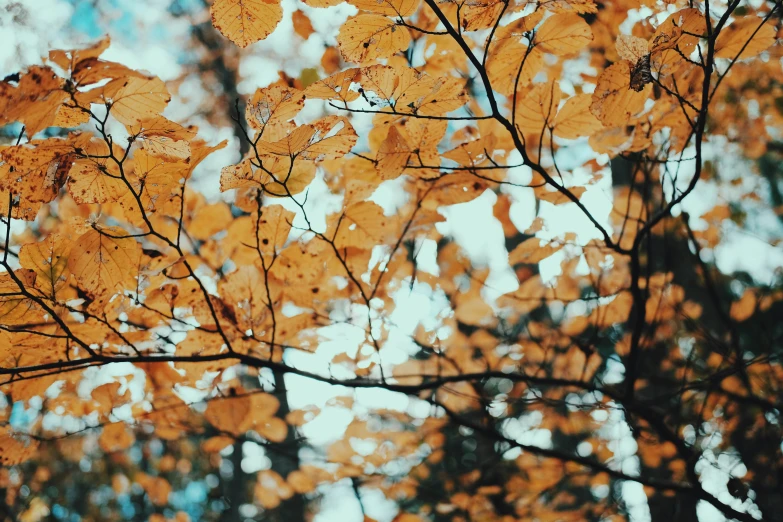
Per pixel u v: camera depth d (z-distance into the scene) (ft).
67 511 14.64
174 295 6.34
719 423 8.63
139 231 6.66
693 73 6.43
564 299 7.77
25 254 5.89
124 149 5.66
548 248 6.79
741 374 8.50
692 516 8.43
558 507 10.54
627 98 5.83
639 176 7.42
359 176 6.36
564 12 5.66
